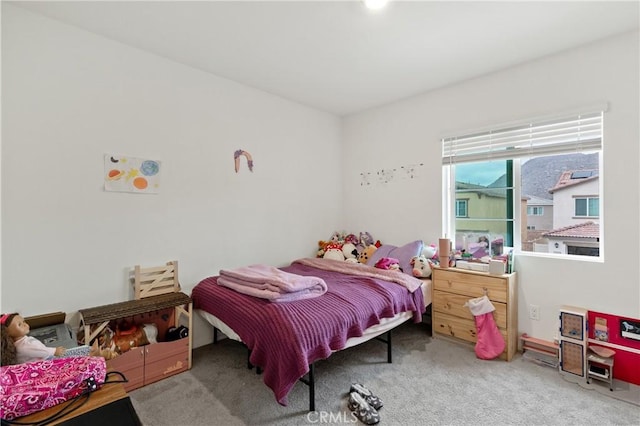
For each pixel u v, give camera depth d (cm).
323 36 221
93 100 218
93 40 217
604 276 222
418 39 224
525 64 258
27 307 193
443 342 277
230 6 188
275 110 333
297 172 356
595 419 174
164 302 226
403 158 345
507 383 210
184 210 265
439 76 286
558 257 244
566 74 238
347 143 404
